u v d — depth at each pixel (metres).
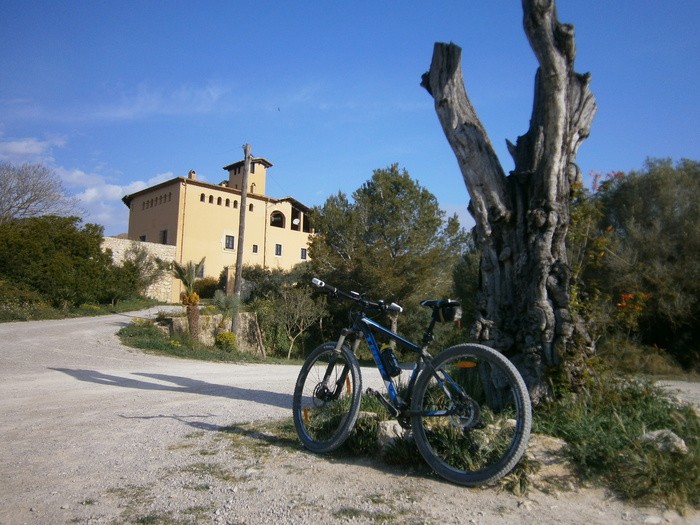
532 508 3.37
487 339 5.05
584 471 3.74
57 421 6.14
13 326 21.09
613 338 6.21
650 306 17.47
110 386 9.35
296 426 4.91
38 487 3.81
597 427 4.11
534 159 5.24
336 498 3.52
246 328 27.11
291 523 3.15
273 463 4.27
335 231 30.06
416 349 4.35
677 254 18.55
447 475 3.77
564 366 4.73
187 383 10.06
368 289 28.33
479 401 5.00
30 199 35.53
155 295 39.00
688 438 4.10
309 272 31.72
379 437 4.32
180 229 41.69
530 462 3.73
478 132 5.34
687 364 17.12
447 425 4.11
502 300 5.12
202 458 4.44
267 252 46.56
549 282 4.83
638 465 3.57
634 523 3.23
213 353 20.02
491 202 5.17
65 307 27.44
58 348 16.02
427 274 28.61
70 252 30.08
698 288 17.86
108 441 5.09
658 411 4.67
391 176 30.22
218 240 43.59
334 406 4.78
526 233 5.03
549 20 4.73
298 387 5.04
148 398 7.77
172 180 42.38
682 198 19.17
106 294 32.06
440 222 30.14
